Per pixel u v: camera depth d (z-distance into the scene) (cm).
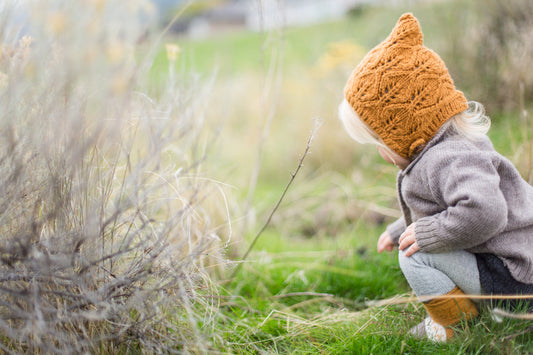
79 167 131
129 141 154
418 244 156
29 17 124
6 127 122
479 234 145
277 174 451
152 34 132
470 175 145
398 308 189
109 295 135
